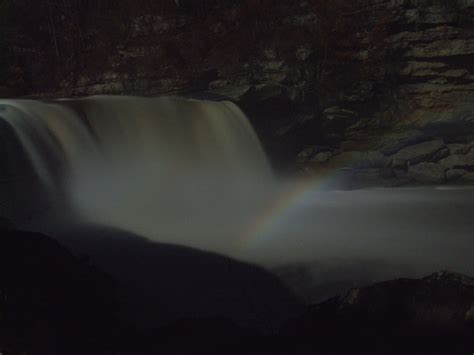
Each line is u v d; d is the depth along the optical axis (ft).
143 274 25.14
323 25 60.34
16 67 82.48
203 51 67.56
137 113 45.29
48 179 36.47
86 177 39.50
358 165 55.93
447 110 58.29
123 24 76.79
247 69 61.93
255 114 56.70
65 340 12.91
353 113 59.31
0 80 79.51
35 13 88.48
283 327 14.71
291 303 22.31
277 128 56.70
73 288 16.29
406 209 40.88
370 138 58.85
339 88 59.47
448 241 30.94
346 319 13.00
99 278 19.74
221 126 51.01
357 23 60.29
